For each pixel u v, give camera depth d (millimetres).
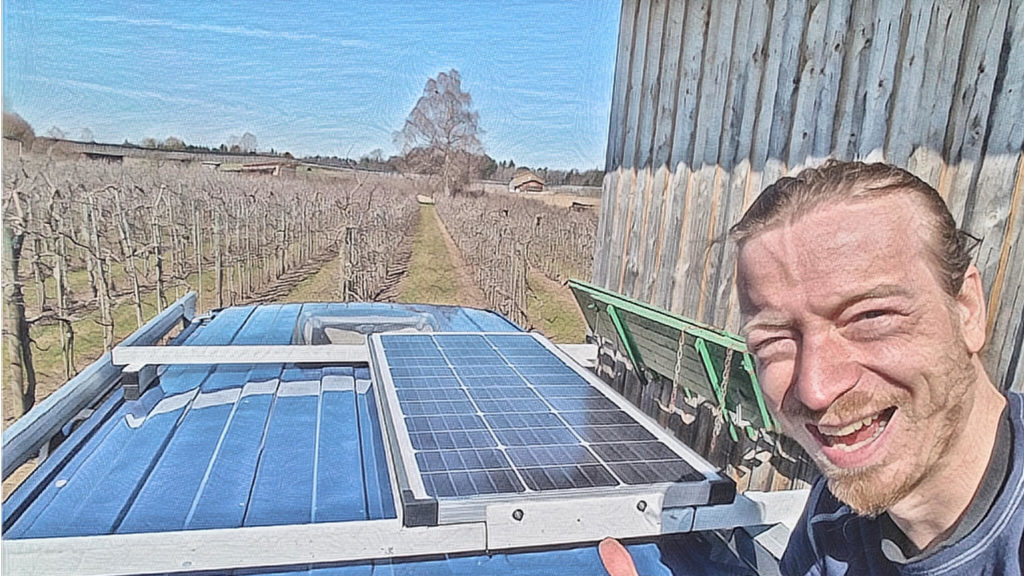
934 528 716
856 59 2115
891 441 645
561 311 7355
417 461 1461
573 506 1299
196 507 1502
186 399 2311
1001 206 1719
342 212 9133
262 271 8227
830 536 911
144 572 1195
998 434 668
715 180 2734
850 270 610
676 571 1391
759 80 2500
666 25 3145
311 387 2471
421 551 1263
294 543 1229
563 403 1907
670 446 1604
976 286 654
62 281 5188
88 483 1616
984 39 1762
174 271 6973
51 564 1168
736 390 2188
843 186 641
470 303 8258
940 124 1881
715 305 2674
